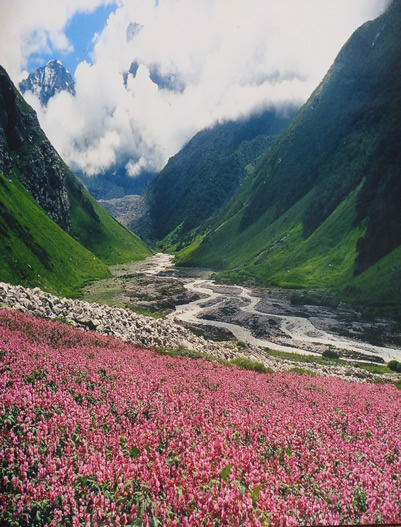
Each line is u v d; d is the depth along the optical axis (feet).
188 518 23.68
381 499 28.66
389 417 54.03
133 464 27.78
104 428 35.12
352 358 195.21
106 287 436.76
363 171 556.51
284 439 38.37
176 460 30.53
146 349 96.78
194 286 472.44
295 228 622.13
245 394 58.34
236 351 154.71
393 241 378.94
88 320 110.01
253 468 30.66
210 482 27.58
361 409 57.41
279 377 85.30
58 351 61.82
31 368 46.55
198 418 41.04
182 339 135.85
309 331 253.44
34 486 25.04
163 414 39.45
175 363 78.18
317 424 45.37
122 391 45.01
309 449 37.96
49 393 38.78
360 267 398.01
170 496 25.18
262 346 209.97
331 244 496.23
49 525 22.20
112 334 109.40
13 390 37.32
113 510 23.49
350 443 40.73
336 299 354.74
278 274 501.97
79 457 28.40
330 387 78.38
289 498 27.17
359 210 483.10
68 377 46.83
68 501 23.97
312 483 30.60
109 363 60.54
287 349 208.03
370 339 235.40
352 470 33.60
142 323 136.67
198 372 71.41
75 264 485.15
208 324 262.67
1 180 485.15
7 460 26.61
